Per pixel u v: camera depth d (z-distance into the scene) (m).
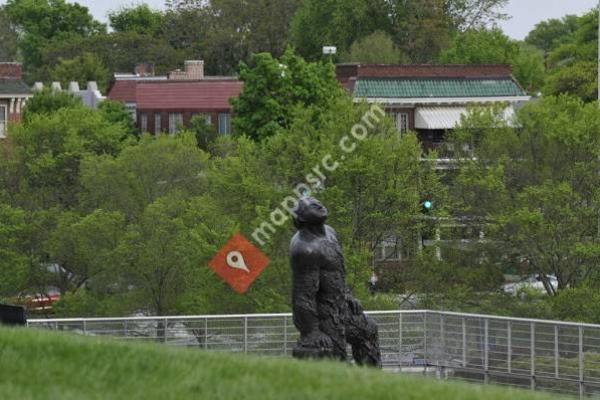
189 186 136.88
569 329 85.00
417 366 91.25
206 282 120.44
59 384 44.69
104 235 129.00
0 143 148.38
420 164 128.25
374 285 127.75
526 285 132.62
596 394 83.56
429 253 127.88
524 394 48.31
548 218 130.75
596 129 134.50
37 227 138.12
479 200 133.88
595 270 129.00
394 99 190.25
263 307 118.25
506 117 141.88
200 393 44.22
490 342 88.56
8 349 48.25
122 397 43.22
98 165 136.12
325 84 174.25
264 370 47.88
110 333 85.12
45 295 139.25
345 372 48.59
